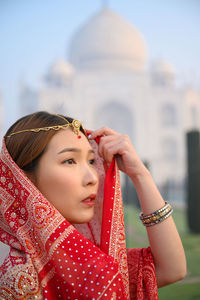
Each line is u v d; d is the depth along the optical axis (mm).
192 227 6230
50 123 858
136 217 8555
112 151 983
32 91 45281
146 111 42344
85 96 41656
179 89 43719
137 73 42906
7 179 815
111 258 750
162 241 932
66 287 722
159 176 41031
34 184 850
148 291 909
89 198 859
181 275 942
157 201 957
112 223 887
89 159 913
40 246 760
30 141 844
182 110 43000
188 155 6539
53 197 833
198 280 2986
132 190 11133
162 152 42500
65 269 724
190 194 6387
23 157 846
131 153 983
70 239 745
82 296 702
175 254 931
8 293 713
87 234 999
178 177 41000
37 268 735
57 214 766
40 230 748
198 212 6188
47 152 841
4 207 796
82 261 729
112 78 42312
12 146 870
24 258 758
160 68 48188
